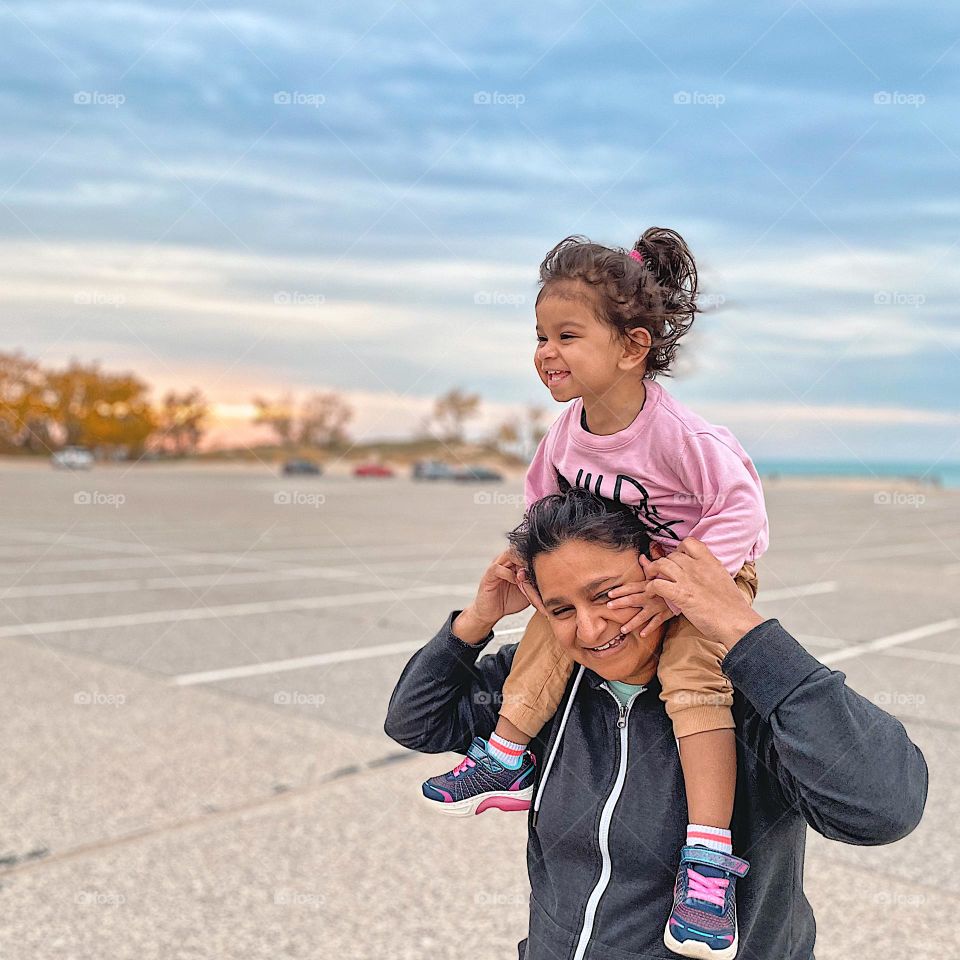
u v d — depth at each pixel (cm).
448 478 4950
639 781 177
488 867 408
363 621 915
